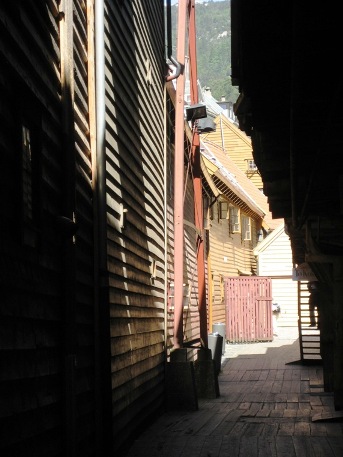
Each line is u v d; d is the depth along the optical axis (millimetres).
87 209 7547
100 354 7527
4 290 4754
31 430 5168
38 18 5918
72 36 6852
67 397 6008
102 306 7648
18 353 4992
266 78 7199
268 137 8859
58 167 6348
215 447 9031
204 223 25422
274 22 6285
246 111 8914
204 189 24516
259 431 10156
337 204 11789
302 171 9516
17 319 5008
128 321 9508
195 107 16312
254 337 29297
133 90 10852
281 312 35656
